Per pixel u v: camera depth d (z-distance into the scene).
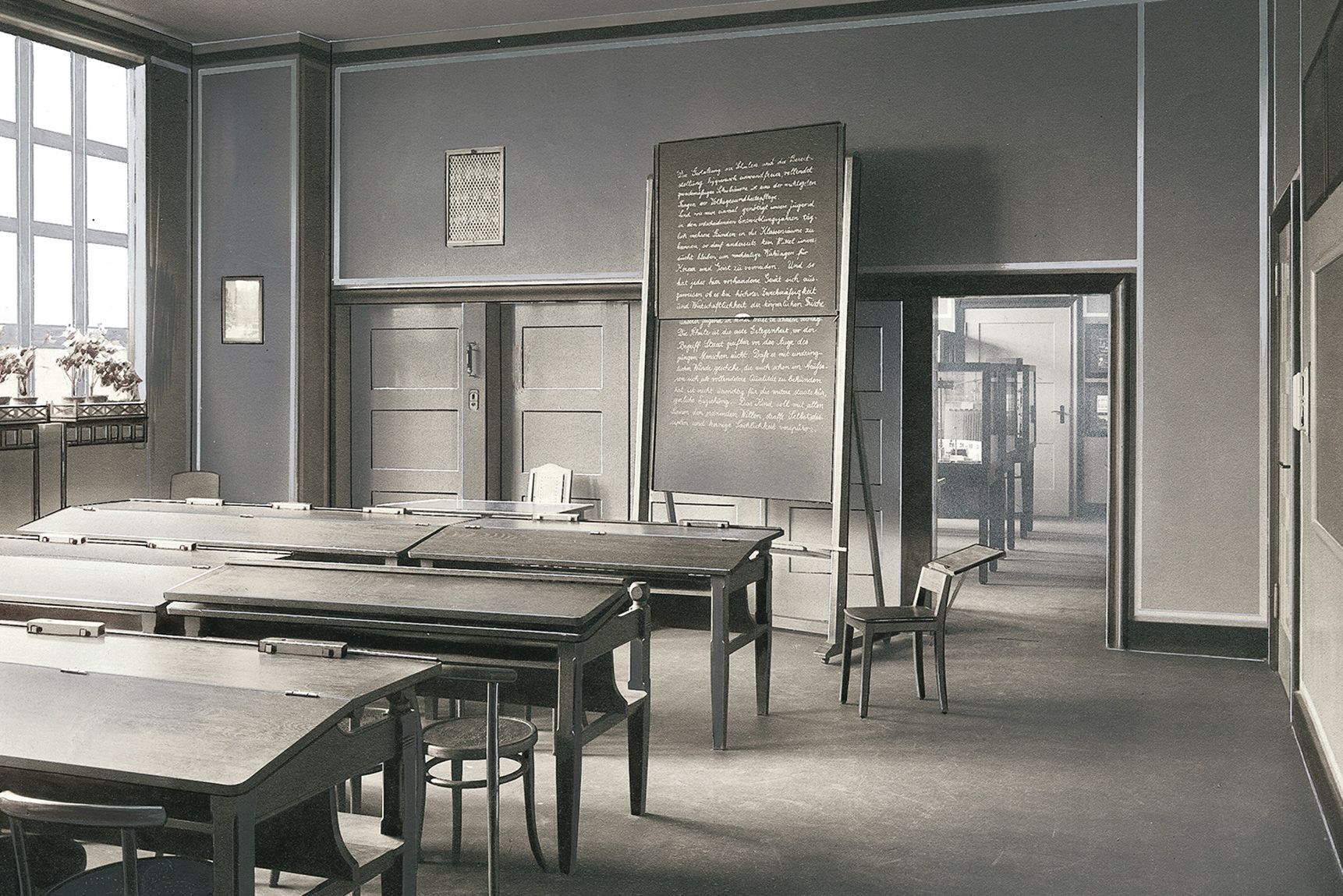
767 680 5.09
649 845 3.64
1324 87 3.96
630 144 7.36
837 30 6.88
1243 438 6.25
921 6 6.71
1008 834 3.74
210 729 2.24
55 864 2.63
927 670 6.00
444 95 7.78
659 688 5.62
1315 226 4.26
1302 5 4.63
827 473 6.33
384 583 3.60
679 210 6.86
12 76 7.26
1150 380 6.40
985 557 5.22
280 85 7.89
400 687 2.54
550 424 7.75
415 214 7.88
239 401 8.12
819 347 6.40
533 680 3.74
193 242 8.20
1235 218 6.24
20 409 6.77
